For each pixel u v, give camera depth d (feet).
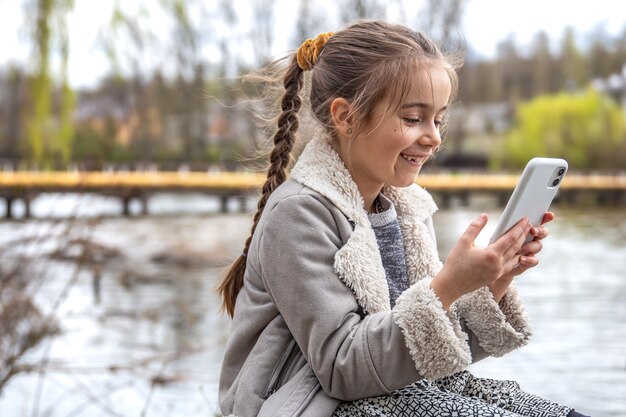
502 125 148.97
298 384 5.20
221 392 5.60
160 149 113.91
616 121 133.08
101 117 108.99
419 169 5.41
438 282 4.88
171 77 107.86
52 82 39.34
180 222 73.51
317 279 5.12
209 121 117.19
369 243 5.26
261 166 6.61
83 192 18.34
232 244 55.11
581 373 21.22
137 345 24.94
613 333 27.20
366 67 5.30
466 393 5.52
